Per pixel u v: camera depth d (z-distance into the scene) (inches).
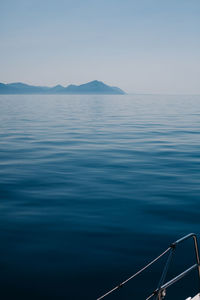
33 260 340.5
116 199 547.2
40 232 411.5
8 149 1073.5
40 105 4859.7
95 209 498.3
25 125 1886.1
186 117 2551.7
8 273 315.6
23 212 485.1
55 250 362.6
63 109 3759.8
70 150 1056.8
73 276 311.4
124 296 284.8
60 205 517.3
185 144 1184.8
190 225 436.1
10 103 5546.3
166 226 432.5
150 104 5438.0
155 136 1413.6
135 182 655.1
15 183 648.4
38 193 581.6
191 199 545.6
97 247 370.6
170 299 282.7
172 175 714.2
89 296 283.6
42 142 1237.1
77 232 411.8
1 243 380.2
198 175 713.6
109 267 328.5
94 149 1077.1
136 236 400.2
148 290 293.6
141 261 341.4
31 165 823.7
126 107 4333.2
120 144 1187.3
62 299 278.4
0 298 278.1
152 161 871.1
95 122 2112.5
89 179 681.0
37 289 291.0
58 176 706.8
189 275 318.0
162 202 530.9
